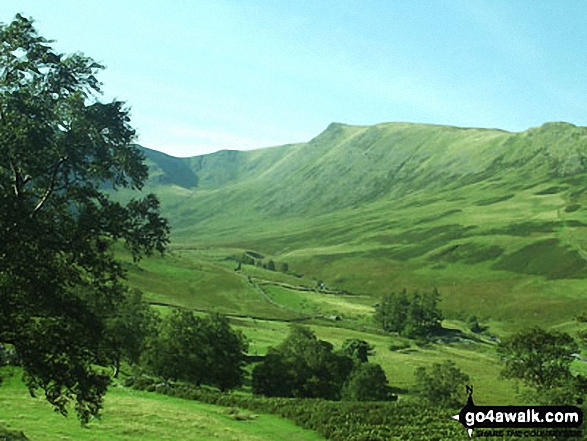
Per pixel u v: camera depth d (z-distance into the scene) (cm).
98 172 2620
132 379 7744
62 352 2589
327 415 6312
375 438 5347
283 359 9519
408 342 18062
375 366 9412
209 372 8862
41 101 2488
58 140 2512
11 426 4231
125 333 2975
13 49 2464
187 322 9000
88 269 2709
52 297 2500
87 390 2644
